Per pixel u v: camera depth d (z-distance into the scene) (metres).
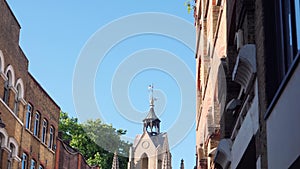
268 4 8.90
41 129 35.38
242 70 9.98
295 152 6.91
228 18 12.90
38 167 34.69
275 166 7.88
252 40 10.10
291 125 7.10
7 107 28.34
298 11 7.49
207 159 18.91
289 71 7.15
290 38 7.90
